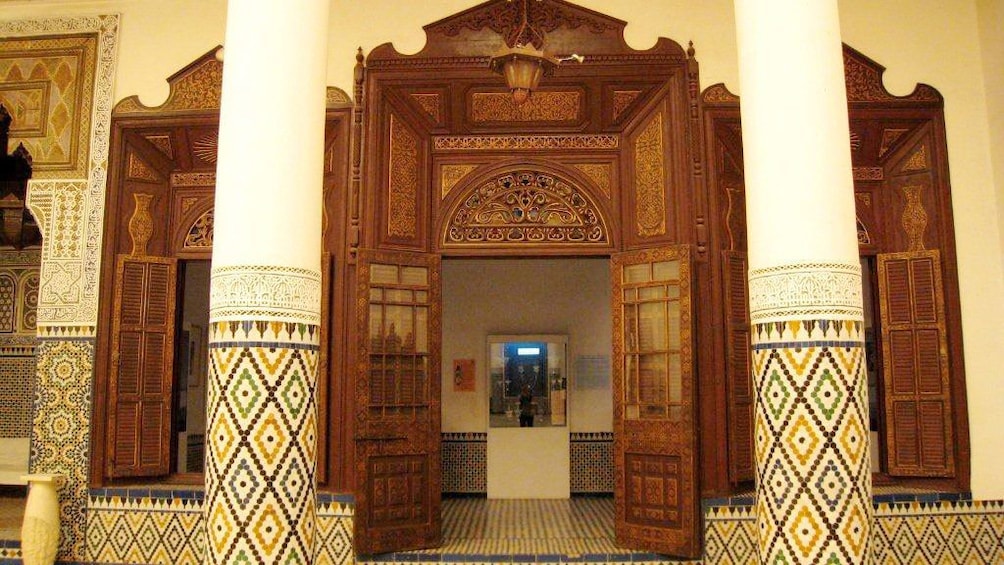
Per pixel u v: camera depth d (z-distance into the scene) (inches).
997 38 166.2
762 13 105.3
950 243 167.5
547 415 255.6
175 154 181.3
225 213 99.3
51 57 180.5
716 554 157.3
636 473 166.4
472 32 173.5
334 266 170.4
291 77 101.4
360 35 176.1
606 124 178.7
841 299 99.6
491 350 260.2
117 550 165.6
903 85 171.6
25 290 223.1
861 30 173.3
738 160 173.0
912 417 167.2
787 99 102.3
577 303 265.6
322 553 161.3
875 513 159.2
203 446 251.0
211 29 179.0
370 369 164.6
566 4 173.6
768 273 102.2
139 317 174.9
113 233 173.8
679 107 169.0
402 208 174.6
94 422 168.6
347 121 173.2
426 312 174.4
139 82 178.5
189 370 243.6
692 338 159.8
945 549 159.0
